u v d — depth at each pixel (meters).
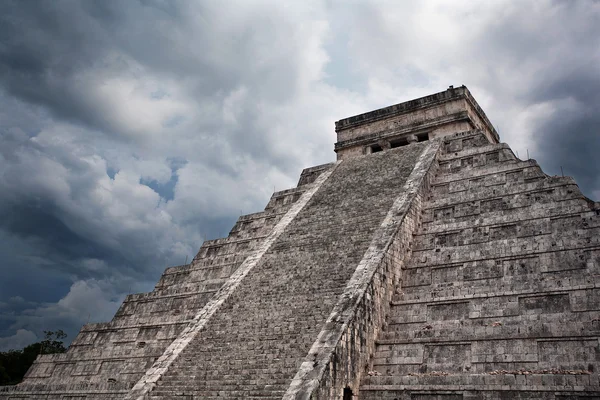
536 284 16.58
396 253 19.83
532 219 18.95
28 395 26.83
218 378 16.98
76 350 29.09
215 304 21.22
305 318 17.94
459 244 20.05
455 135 27.44
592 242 16.95
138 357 25.86
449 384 14.29
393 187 24.61
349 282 18.05
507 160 23.45
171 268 30.36
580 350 14.16
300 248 22.84
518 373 13.71
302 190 30.23
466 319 16.98
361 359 16.22
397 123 32.41
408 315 18.06
